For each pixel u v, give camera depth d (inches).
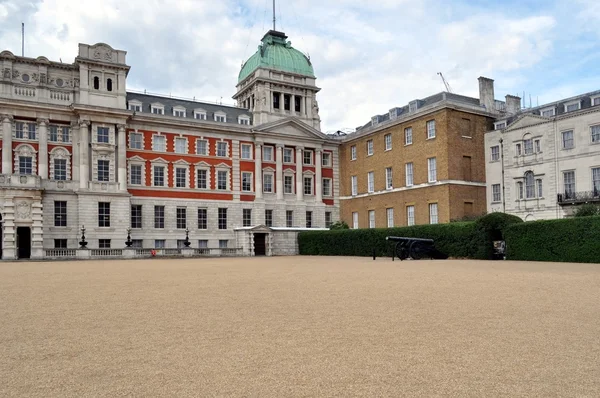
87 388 278.1
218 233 2573.8
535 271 1007.0
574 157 1899.6
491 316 482.3
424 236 1766.7
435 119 2262.6
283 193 2765.7
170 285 815.1
